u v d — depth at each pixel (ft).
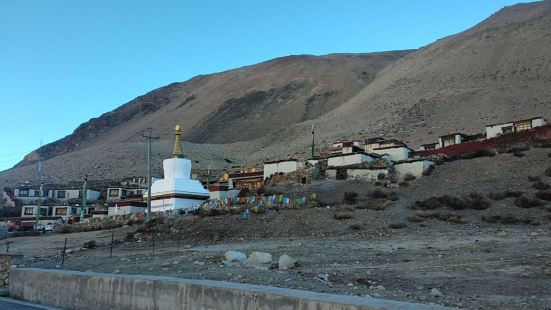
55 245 132.46
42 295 48.01
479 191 127.24
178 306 33.14
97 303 40.65
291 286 44.37
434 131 280.92
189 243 109.60
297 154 298.76
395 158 181.37
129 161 386.32
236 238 109.50
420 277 53.36
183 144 447.01
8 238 171.63
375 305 22.40
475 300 40.34
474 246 77.71
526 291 44.42
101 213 226.58
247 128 551.18
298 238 103.04
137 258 83.30
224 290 30.04
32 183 349.82
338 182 157.07
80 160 409.49
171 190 179.42
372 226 107.65
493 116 280.31
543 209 107.55
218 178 278.67
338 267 62.34
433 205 121.19
